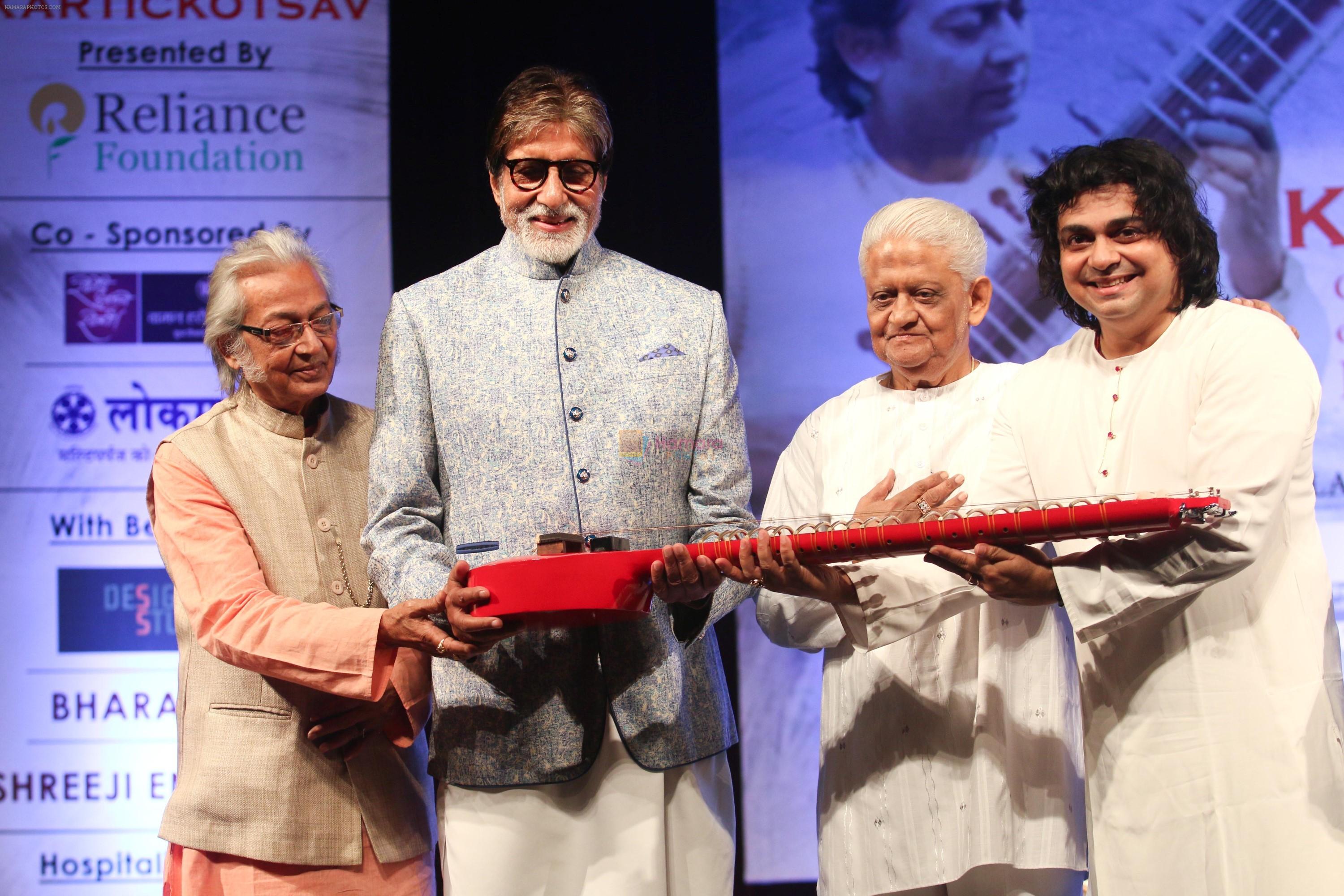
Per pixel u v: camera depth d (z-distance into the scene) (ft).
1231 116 12.21
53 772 11.91
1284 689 5.66
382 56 12.66
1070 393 6.46
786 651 12.35
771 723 12.30
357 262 12.53
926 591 6.36
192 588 6.97
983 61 12.47
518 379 6.68
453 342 6.80
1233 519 5.39
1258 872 5.52
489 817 6.53
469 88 12.66
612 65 12.69
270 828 6.83
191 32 12.57
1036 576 5.72
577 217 6.84
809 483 7.72
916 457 7.27
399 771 7.29
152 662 12.06
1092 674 6.11
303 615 6.64
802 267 12.53
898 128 12.53
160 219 12.40
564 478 6.55
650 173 12.61
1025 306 12.27
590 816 6.61
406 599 6.27
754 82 12.66
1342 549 11.88
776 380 12.46
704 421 6.84
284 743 6.95
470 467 6.64
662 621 6.64
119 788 11.94
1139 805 5.79
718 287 12.54
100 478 12.16
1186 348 6.00
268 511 7.22
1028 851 6.74
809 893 12.14
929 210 7.12
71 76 12.45
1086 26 12.40
